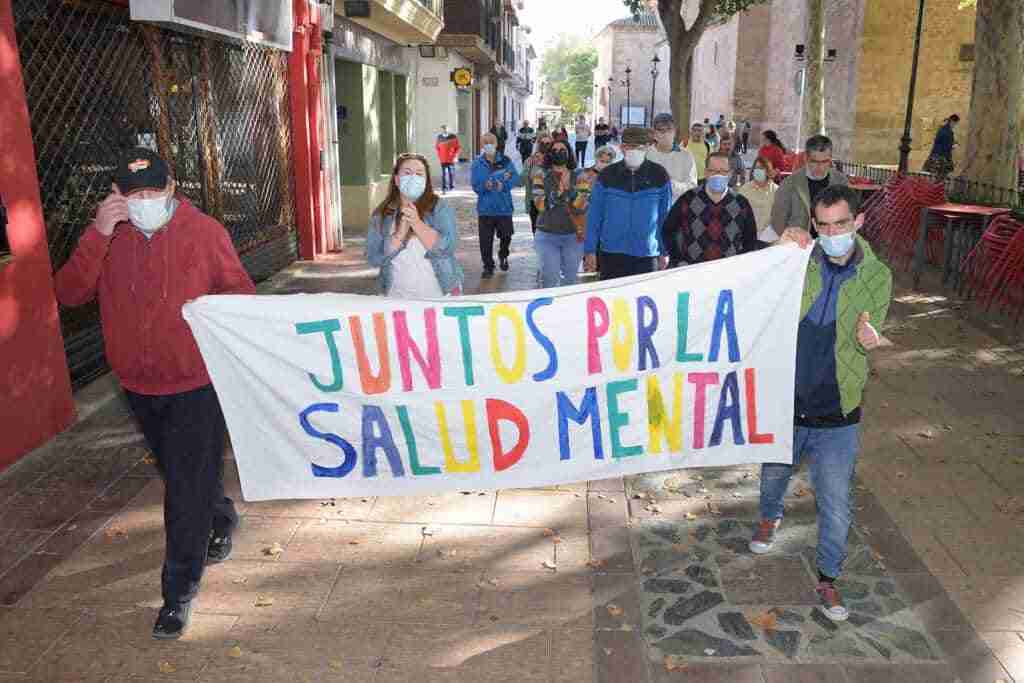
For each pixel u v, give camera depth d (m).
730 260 3.72
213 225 3.58
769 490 4.29
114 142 7.53
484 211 11.03
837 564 3.82
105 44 7.23
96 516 4.76
